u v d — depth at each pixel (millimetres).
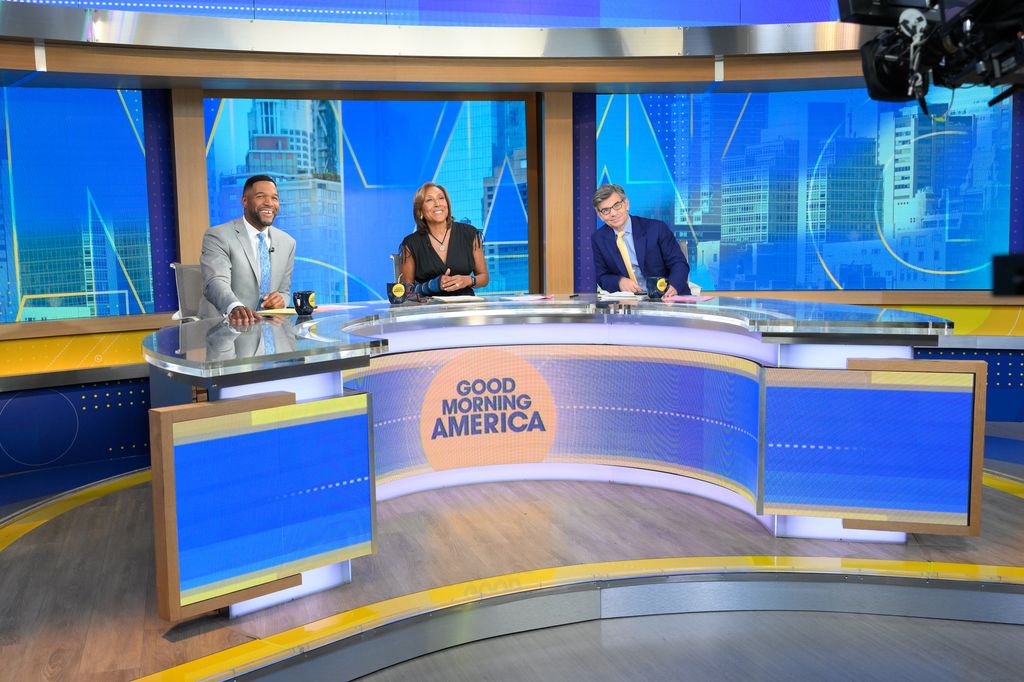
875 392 3109
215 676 2293
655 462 3988
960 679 2465
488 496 3920
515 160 6324
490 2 6152
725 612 2982
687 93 6301
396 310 3752
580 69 5516
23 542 3484
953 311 6055
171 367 2492
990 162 6094
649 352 3939
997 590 2850
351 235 6238
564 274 6199
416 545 3283
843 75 5418
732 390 3568
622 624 2898
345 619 2617
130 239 5703
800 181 6434
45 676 2297
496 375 4043
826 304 3760
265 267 4051
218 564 2551
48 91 5418
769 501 3242
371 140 6188
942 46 3336
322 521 2773
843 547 3176
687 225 6496
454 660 2666
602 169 6379
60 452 5051
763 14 6340
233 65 5020
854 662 2586
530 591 2846
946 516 3090
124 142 5641
